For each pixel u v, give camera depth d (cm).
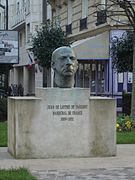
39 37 3003
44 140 1043
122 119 1599
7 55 2792
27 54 4953
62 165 959
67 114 1050
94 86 3078
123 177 838
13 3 6125
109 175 855
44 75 3030
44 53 2969
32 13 4731
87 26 3183
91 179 818
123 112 2373
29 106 1034
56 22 3369
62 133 1049
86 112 1057
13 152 1061
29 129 1037
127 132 1516
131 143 1320
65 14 3722
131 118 1619
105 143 1065
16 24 5656
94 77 3078
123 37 2481
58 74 1068
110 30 2773
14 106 1042
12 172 853
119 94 2773
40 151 1041
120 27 2759
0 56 2788
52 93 1043
